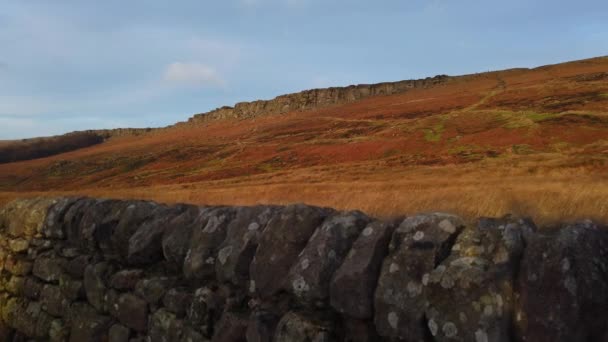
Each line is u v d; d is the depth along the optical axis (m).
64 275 4.95
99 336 4.41
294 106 179.12
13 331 5.54
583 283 2.09
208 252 3.72
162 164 88.94
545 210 8.31
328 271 2.96
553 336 2.10
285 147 78.31
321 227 3.14
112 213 4.65
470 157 46.03
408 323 2.54
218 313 3.53
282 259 3.21
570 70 122.56
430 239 2.62
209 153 91.81
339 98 177.62
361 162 52.72
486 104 83.06
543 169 33.12
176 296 3.77
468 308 2.33
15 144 189.38
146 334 4.03
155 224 4.26
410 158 50.25
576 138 47.22
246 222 3.65
